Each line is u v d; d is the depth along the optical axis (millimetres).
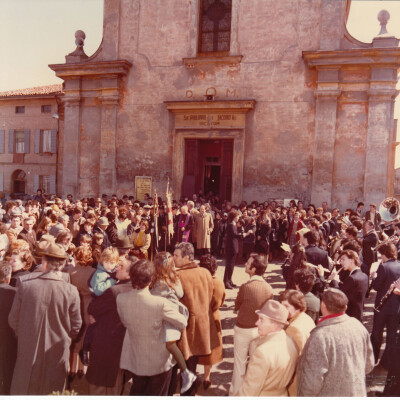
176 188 17797
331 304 3109
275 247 12648
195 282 4402
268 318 3066
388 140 15344
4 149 26875
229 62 17141
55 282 3770
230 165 17703
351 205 15883
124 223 9969
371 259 7406
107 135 18531
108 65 18000
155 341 3484
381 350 6016
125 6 18500
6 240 5578
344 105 15922
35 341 3633
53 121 25641
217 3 18031
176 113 17781
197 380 4902
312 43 16297
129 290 3822
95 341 3822
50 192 25688
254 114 16984
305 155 16406
